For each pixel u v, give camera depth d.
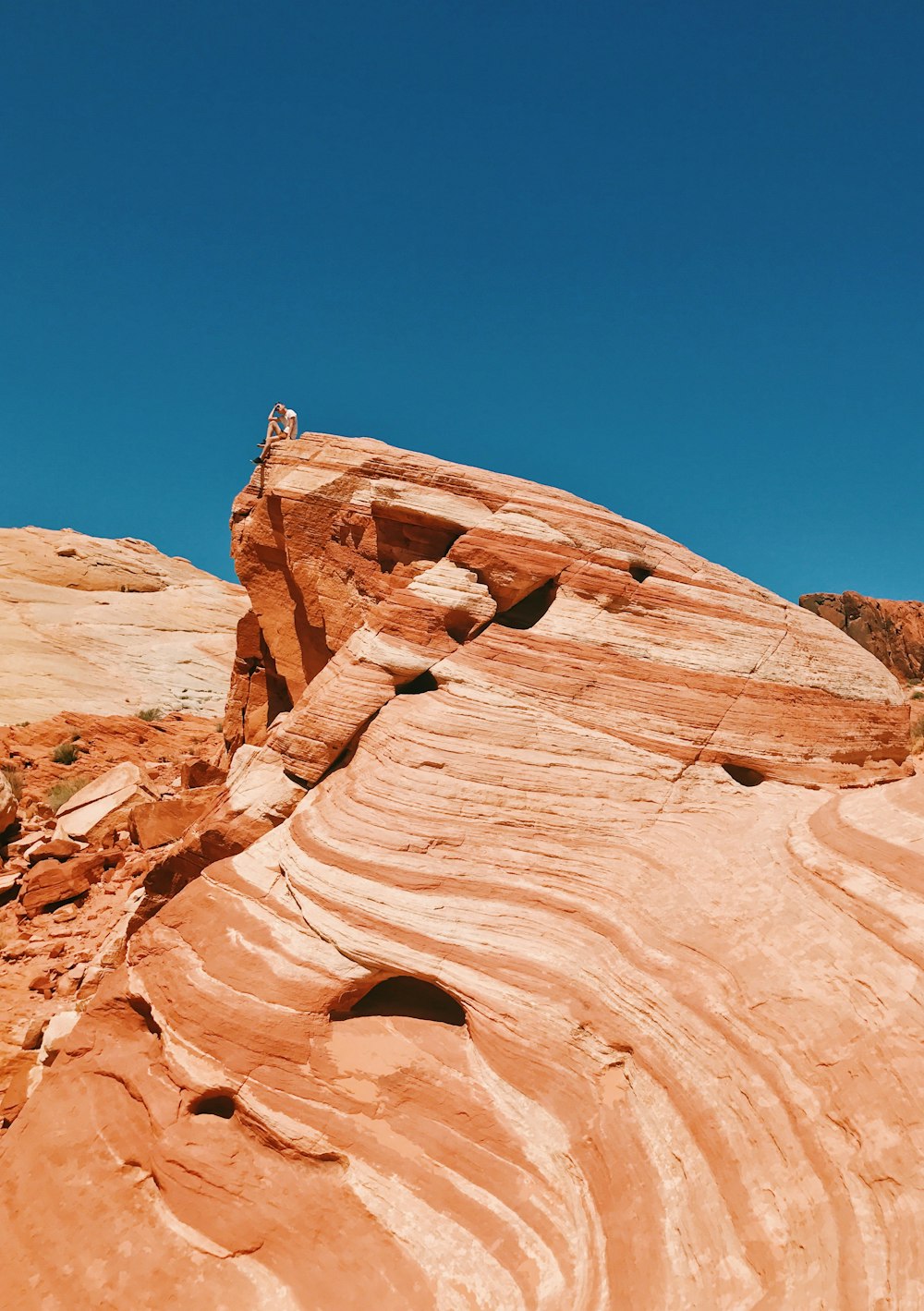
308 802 10.87
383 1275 7.13
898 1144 6.14
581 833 9.77
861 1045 6.82
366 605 13.66
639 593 12.10
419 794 9.92
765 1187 6.49
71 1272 7.61
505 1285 6.88
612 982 8.27
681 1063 7.48
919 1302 5.27
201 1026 8.69
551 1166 7.44
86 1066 9.22
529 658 11.27
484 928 8.92
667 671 11.56
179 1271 7.44
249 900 9.73
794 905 8.38
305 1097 8.20
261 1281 7.32
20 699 36.75
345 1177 7.79
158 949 9.70
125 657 45.91
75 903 16.39
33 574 58.47
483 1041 8.30
